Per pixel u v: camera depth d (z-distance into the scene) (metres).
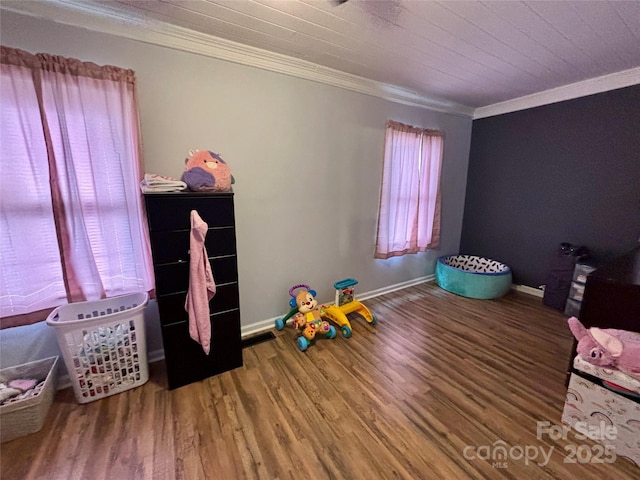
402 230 3.29
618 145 2.61
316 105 2.51
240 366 2.03
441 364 2.06
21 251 1.55
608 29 1.77
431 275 3.89
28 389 1.57
